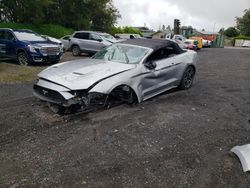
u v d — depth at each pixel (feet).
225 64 46.83
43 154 12.00
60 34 90.43
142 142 13.28
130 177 10.40
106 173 10.64
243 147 12.31
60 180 10.16
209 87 26.13
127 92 17.79
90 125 15.24
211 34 162.09
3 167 10.98
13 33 39.96
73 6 104.37
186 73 23.91
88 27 111.45
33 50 37.45
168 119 16.39
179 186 9.93
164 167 11.13
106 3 119.34
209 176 10.59
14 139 13.46
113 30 129.39
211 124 15.88
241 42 171.63
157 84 20.22
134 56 19.49
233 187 9.96
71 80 16.07
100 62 18.99
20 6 84.43
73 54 58.23
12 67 35.35
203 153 12.37
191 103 20.06
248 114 17.97
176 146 12.97
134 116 16.71
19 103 19.25
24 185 9.86
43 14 90.48
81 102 15.88
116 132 14.37
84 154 12.06
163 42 21.90
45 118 16.24
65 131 14.44
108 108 17.72
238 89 25.64
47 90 16.71
